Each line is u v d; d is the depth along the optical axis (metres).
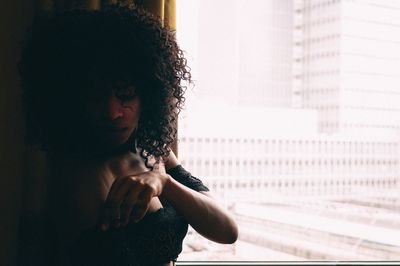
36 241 0.91
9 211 1.02
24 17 1.02
